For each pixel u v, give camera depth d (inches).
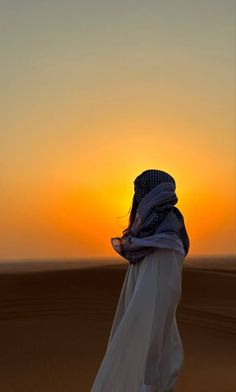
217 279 791.7
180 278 159.5
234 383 288.5
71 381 291.1
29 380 293.0
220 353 403.9
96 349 402.6
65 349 397.7
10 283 700.0
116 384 152.6
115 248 167.2
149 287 156.8
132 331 154.6
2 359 355.6
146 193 165.8
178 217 167.2
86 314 558.6
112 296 658.2
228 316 565.0
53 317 534.6
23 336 445.7
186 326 518.9
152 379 151.9
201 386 279.1
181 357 159.0
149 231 161.2
